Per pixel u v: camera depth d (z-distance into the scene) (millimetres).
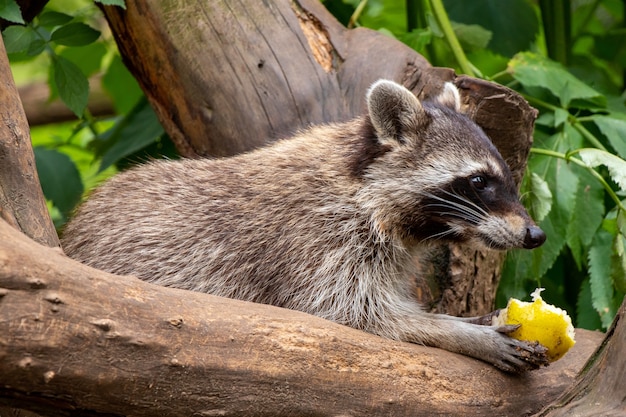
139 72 12430
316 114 11352
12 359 6340
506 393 8758
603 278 11508
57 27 12797
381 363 8125
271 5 11781
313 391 7672
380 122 10055
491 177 9945
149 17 11867
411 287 10641
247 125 11508
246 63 11555
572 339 8805
